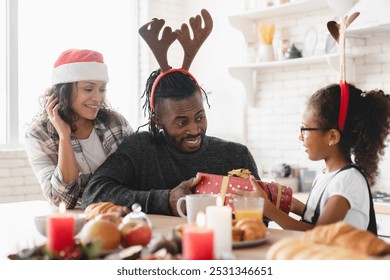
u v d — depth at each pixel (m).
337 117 1.70
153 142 2.03
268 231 1.49
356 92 1.74
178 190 1.74
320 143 1.72
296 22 4.21
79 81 2.19
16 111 4.05
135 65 4.89
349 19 1.78
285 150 4.32
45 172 2.16
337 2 3.65
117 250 1.24
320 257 1.01
